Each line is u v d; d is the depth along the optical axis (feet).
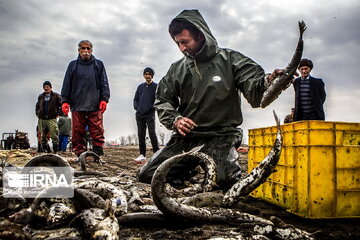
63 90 30.83
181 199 11.80
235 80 17.92
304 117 27.86
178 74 18.84
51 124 46.91
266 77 14.82
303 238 9.66
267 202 15.35
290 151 13.20
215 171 14.62
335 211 12.05
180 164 18.04
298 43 11.75
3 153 44.34
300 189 12.44
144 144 38.06
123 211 11.12
